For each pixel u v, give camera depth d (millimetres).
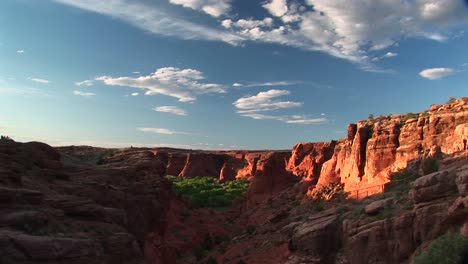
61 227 24828
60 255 21016
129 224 39156
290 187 86812
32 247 20141
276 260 37594
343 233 28875
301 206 62656
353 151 71062
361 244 26828
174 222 57844
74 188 34062
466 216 22250
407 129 62531
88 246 23047
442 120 58250
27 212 22906
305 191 80000
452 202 23422
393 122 67125
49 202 26984
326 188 71812
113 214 31594
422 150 57500
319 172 87750
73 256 21734
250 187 87375
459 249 19656
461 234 20594
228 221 74938
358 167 67750
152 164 57125
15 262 19250
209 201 99875
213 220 69250
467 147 46938
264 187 85812
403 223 25078
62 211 26797
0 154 27922
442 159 37000
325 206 52531
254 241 47375
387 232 25891
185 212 64812
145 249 39906
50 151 39750
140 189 45438
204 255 50875
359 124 75625
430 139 57875
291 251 32500
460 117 56312
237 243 50188
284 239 41719
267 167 87438
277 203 76000
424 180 24953
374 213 28125
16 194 23828
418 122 61312
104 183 38406
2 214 22172
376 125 68625
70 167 41000
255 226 58812
